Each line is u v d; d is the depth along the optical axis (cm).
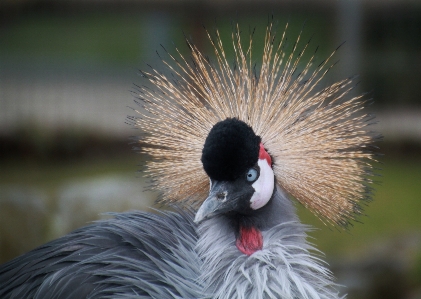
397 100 1625
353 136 502
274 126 491
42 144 1602
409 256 1014
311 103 498
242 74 506
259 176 463
